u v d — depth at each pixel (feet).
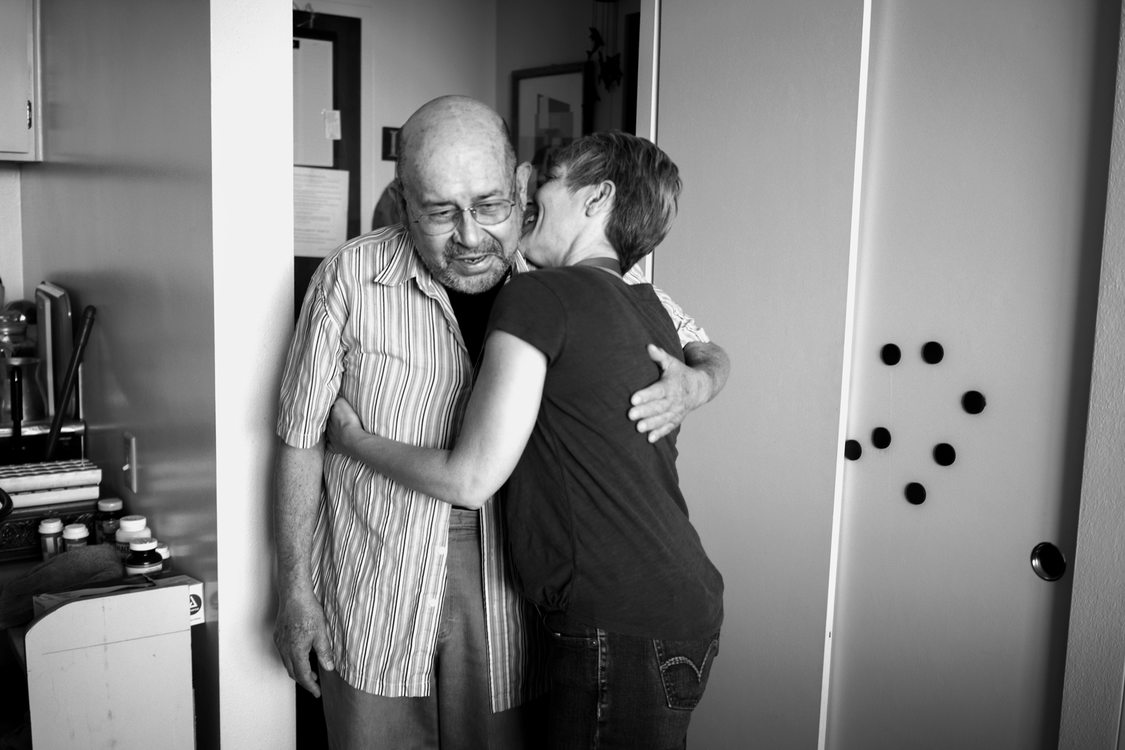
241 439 5.91
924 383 6.40
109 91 7.43
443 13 12.25
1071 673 5.48
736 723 7.66
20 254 10.49
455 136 4.51
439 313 5.09
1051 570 5.75
